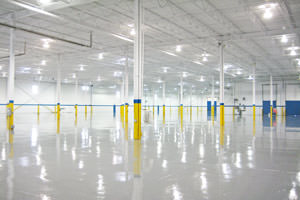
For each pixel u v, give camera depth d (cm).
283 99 4778
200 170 684
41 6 1427
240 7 1497
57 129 1792
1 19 1683
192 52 2628
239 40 2122
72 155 881
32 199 472
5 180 588
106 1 1437
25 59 3012
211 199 474
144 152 945
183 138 1358
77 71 3988
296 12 1579
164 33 2025
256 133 1617
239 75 4481
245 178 611
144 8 1524
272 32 1917
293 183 573
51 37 1761
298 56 2827
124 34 2094
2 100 4359
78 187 540
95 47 2502
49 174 639
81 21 1773
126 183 569
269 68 3678
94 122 2541
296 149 1022
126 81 2522
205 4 1459
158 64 3359
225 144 1150
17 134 1483
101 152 941
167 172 661
